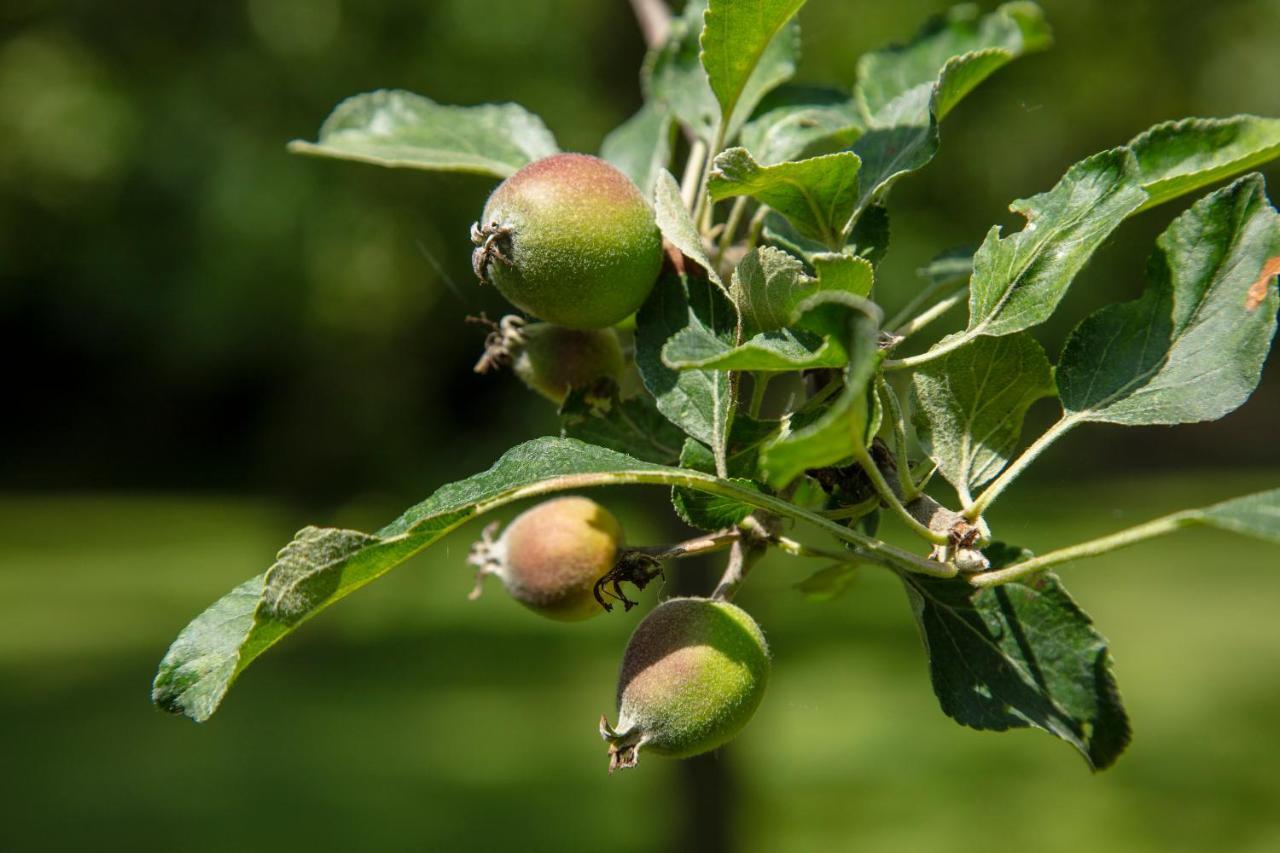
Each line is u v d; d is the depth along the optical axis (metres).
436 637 17.75
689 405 2.09
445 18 11.33
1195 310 2.08
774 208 2.19
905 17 9.75
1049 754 12.50
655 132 3.01
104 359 28.44
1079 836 10.06
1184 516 1.67
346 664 16.28
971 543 1.95
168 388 28.75
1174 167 2.24
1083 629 2.13
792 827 10.36
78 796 11.31
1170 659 15.34
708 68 2.40
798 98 2.90
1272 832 10.02
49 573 21.41
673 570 6.65
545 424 14.82
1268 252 2.04
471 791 11.38
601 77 7.90
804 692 14.37
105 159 13.88
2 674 15.44
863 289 1.91
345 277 13.02
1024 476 22.75
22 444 29.53
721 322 2.12
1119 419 2.05
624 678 2.12
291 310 12.98
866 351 1.56
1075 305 13.27
